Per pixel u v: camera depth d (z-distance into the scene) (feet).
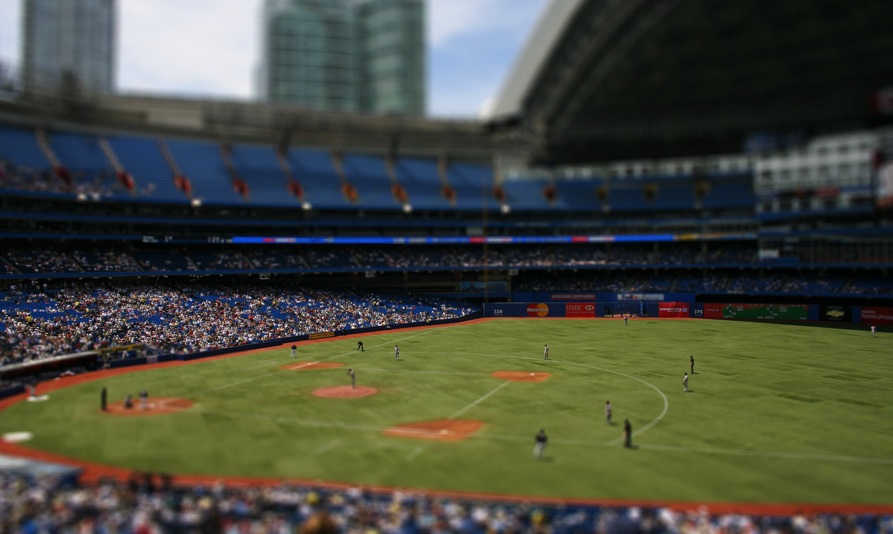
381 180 347.77
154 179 284.61
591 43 273.75
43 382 157.79
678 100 326.24
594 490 91.40
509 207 348.79
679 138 358.02
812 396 145.48
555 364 184.55
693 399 143.13
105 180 270.26
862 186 323.57
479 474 97.09
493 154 383.45
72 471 89.40
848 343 221.87
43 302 213.87
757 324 278.05
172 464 99.86
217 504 77.71
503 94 332.39
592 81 302.45
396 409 134.00
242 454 104.99
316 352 205.05
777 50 286.66
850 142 328.08
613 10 255.09
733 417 128.98
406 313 286.87
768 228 335.67
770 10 258.98
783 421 126.21
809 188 335.88
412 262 325.83
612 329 265.34
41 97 272.51
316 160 345.51
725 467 101.14
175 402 138.62
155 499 78.43
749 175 358.64
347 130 337.11
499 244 352.69
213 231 293.64
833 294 285.43
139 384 156.35
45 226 252.01
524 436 116.16
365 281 328.90
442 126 350.02
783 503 88.02
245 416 127.75
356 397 144.05
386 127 343.05
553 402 140.46
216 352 198.70
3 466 91.71
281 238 293.02
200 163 308.40
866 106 314.14
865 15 258.78
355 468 99.09
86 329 196.95
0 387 146.41
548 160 375.86
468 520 73.72
